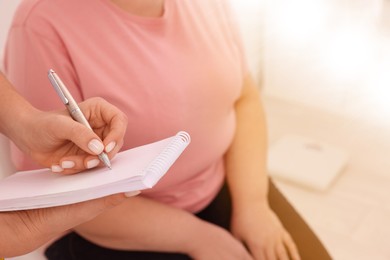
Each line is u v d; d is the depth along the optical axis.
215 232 0.81
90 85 0.68
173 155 0.47
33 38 0.66
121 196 0.47
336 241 1.28
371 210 1.36
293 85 1.75
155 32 0.74
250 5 1.57
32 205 0.47
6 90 0.57
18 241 0.50
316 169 1.48
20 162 0.68
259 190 0.92
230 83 0.82
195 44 0.78
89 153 0.48
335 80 1.64
